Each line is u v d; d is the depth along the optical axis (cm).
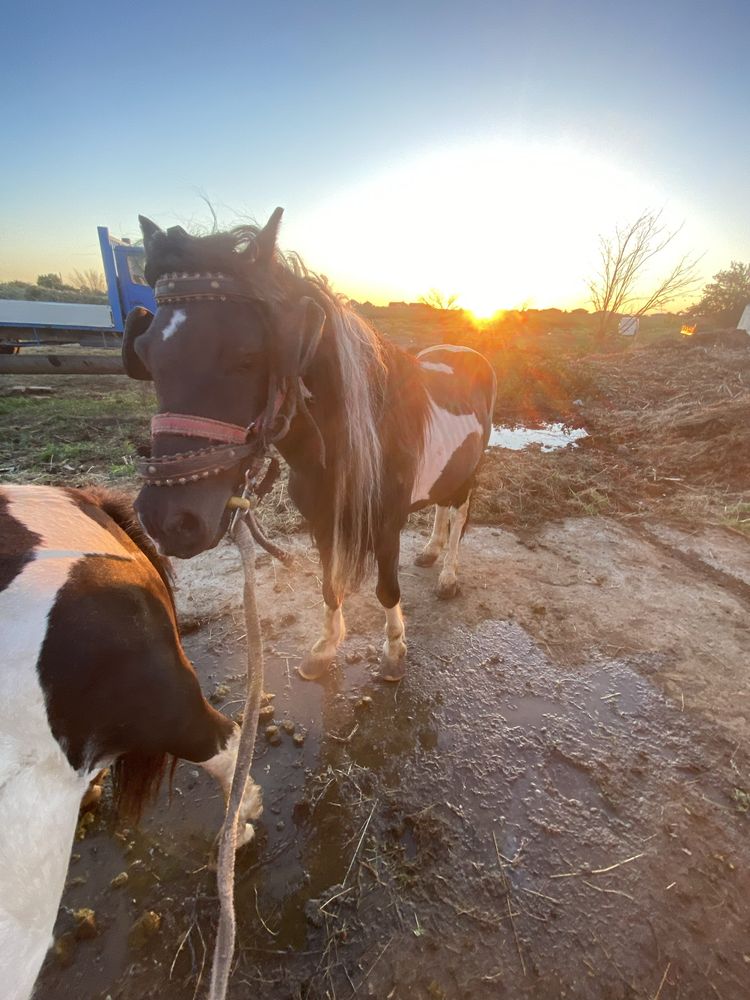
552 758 210
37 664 85
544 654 270
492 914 156
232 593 313
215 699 235
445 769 204
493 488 475
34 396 876
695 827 182
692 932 152
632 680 253
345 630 277
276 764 205
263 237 121
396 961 145
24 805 79
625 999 138
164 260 121
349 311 163
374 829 181
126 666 98
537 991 139
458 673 256
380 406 180
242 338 120
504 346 1057
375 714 230
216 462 121
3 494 120
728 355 1349
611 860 171
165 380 121
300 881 165
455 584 315
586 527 415
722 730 224
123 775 119
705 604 315
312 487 177
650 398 929
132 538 141
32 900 79
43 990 137
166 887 161
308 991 138
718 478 519
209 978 141
